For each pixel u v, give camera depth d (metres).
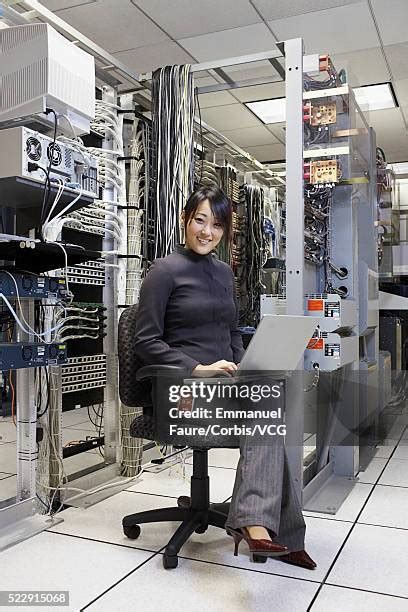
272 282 4.64
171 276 1.95
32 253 2.01
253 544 1.56
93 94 2.25
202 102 5.62
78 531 2.16
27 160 1.94
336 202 2.98
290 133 2.47
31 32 2.04
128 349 2.02
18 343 2.07
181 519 2.03
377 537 2.11
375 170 3.54
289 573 1.81
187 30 4.21
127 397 2.00
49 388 2.51
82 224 2.73
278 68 2.94
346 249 2.96
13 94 2.09
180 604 1.60
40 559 1.91
